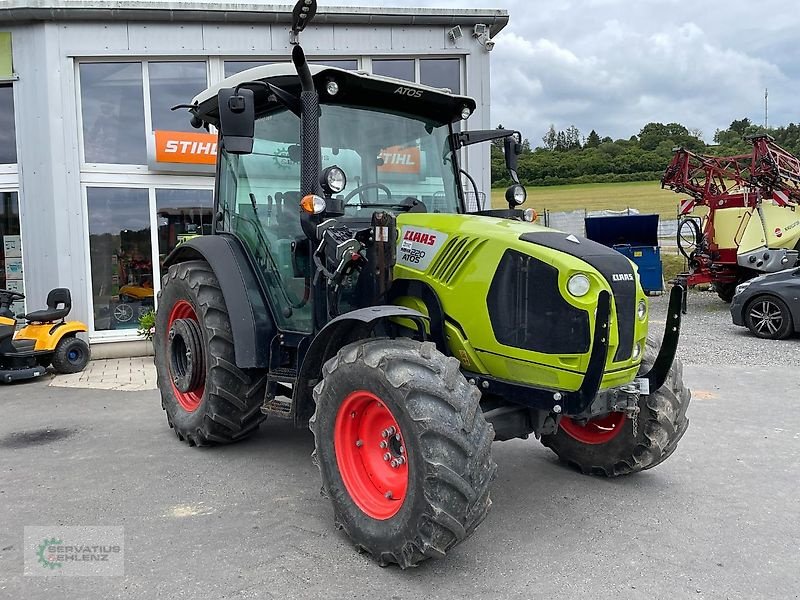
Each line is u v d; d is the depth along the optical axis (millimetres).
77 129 9609
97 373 8672
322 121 4211
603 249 3590
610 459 4434
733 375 7984
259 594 3041
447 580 3168
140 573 3242
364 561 3357
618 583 3139
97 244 9859
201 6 9742
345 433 3555
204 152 10180
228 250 4941
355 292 4066
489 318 3592
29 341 8133
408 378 3121
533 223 4328
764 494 4273
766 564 3330
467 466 3012
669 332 3873
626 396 3701
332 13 10078
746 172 16125
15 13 9125
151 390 7586
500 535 3664
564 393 3398
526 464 4852
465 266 3684
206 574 3227
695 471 4703
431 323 3781
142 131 10023
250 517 3910
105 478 4598
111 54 9625
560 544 3553
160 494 4285
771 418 6082
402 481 3365
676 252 23641
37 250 9609
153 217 10125
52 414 6488
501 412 3646
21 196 9617
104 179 9789
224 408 4910
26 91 9453
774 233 14641
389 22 10391
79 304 9633
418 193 4574
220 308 4957
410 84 4266
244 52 10070
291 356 4641
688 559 3383
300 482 4496
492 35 11141
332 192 3812
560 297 3379
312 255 4133
